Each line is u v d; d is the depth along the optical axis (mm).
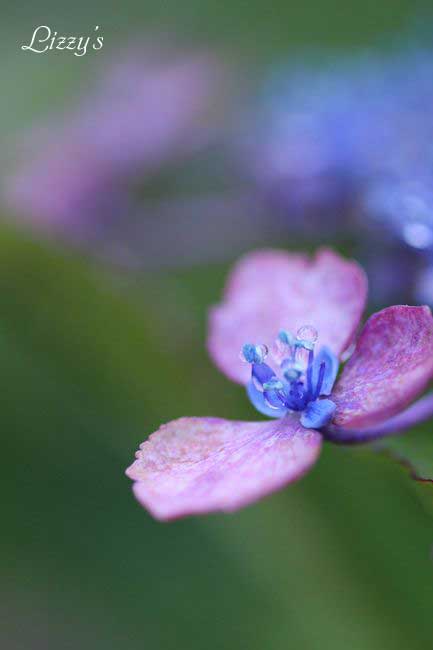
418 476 105
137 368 135
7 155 166
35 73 186
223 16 206
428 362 99
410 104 143
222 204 151
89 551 150
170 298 141
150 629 146
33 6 209
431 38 153
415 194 128
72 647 145
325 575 124
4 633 146
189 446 102
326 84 150
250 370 110
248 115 170
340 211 140
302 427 103
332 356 104
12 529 149
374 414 101
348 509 123
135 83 175
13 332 138
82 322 137
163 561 150
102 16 209
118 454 151
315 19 197
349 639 123
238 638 143
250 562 141
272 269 113
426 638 120
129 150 161
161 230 151
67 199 155
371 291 128
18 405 151
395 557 122
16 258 138
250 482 97
